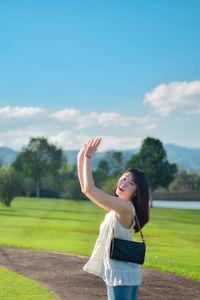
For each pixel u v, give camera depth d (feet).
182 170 492.95
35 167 291.38
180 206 202.28
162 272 31.53
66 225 73.00
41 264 33.42
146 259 37.88
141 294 24.30
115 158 284.61
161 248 46.83
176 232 67.05
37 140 295.48
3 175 138.31
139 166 204.33
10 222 78.33
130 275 10.19
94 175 273.95
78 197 183.42
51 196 249.34
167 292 24.95
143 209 10.87
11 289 24.66
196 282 28.04
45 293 23.72
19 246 44.93
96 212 113.91
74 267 32.27
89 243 48.75
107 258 10.36
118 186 11.23
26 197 234.17
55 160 296.10
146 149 204.23
